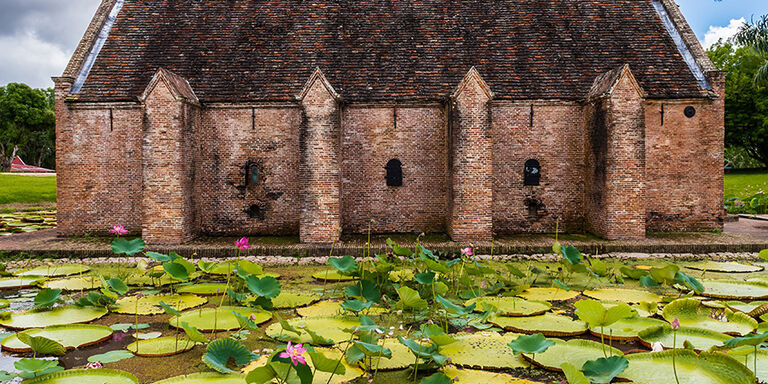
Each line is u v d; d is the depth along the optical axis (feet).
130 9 59.31
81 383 16.99
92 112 52.65
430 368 19.16
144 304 28.78
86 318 25.84
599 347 20.20
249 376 14.98
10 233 57.67
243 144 53.78
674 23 58.23
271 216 54.24
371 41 56.80
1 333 23.49
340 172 51.44
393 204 54.54
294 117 53.57
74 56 54.54
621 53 55.57
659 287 32.63
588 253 45.57
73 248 45.03
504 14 59.36
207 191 54.03
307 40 56.90
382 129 54.03
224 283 34.53
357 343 16.51
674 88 52.54
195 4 59.88
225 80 53.78
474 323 23.82
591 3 60.13
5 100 213.05
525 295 30.63
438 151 54.24
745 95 141.49
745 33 68.13
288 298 29.55
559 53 55.83
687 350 18.21
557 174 54.39
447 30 57.82
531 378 18.34
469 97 48.73
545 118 54.08
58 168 52.95
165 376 18.76
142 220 48.03
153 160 47.75
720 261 42.65
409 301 23.54
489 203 48.96
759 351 19.30
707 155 53.57
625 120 48.49
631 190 48.73
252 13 59.26
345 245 46.52
